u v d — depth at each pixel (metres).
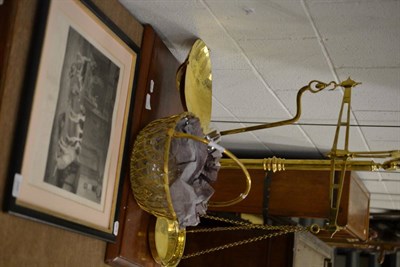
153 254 2.65
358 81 2.87
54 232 2.01
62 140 2.01
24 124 1.81
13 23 1.79
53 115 1.96
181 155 2.45
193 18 2.51
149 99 2.60
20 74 1.82
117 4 2.40
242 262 4.07
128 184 2.44
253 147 4.07
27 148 1.83
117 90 2.35
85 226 2.14
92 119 2.19
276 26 2.49
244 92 3.19
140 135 2.45
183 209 2.42
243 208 3.92
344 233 4.44
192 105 2.70
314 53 2.67
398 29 2.38
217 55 2.81
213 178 2.59
